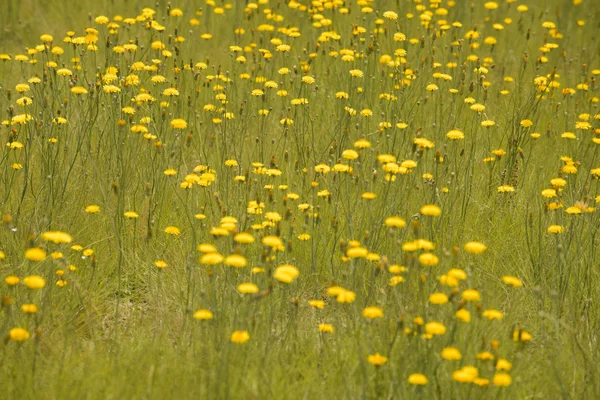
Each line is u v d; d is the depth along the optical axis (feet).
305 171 33.09
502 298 29.09
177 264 30.14
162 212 33.14
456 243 31.45
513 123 38.45
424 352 23.18
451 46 48.62
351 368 23.50
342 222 31.83
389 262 27.99
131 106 38.34
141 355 23.44
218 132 39.29
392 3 59.36
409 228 31.14
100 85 37.93
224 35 55.47
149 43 46.03
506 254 31.32
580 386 23.80
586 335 26.53
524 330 26.37
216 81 45.88
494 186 36.14
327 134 40.01
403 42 49.01
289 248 25.53
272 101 44.37
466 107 43.47
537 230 32.60
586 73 48.96
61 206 31.37
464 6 58.70
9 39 54.54
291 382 23.54
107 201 33.14
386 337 23.98
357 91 41.16
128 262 30.09
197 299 27.76
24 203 33.14
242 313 25.41
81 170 34.37
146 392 22.21
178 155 36.68
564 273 27.89
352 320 26.37
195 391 22.21
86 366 23.15
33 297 26.71
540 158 39.01
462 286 27.68
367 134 36.88
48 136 34.60
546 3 64.08
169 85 45.34
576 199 31.86
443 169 35.40
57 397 21.80
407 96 41.83
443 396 22.34
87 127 34.68
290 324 25.38
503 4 63.46
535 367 24.56
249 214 29.04
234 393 22.09
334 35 43.86
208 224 31.40
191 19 55.42
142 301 29.37
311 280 29.96
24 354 23.86
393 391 21.95
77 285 26.91
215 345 23.99
